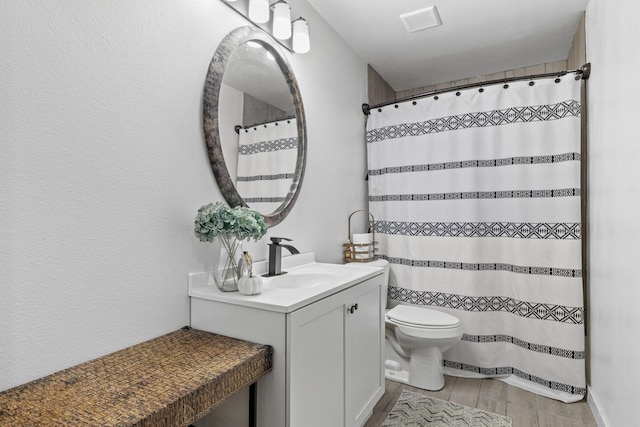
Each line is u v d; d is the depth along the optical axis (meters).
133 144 1.24
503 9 2.35
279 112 1.94
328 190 2.46
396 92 3.86
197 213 1.48
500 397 2.18
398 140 2.80
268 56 1.89
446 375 2.50
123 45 1.21
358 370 1.72
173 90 1.38
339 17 2.43
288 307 1.19
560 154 2.25
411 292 2.71
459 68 3.28
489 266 2.47
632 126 1.47
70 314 1.06
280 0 1.82
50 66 1.02
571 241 2.19
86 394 0.90
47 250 1.01
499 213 2.45
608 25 1.80
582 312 2.15
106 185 1.16
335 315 1.51
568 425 1.88
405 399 2.14
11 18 0.94
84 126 1.10
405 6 2.30
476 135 2.50
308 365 1.31
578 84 2.22
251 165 1.74
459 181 2.54
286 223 2.02
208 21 1.53
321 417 1.40
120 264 1.20
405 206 2.75
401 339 2.34
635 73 1.44
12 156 0.94
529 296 2.32
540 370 2.26
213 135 1.52
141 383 0.95
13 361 0.94
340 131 2.64
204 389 0.94
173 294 1.38
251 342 1.26
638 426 1.39
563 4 2.29
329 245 2.46
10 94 0.94
